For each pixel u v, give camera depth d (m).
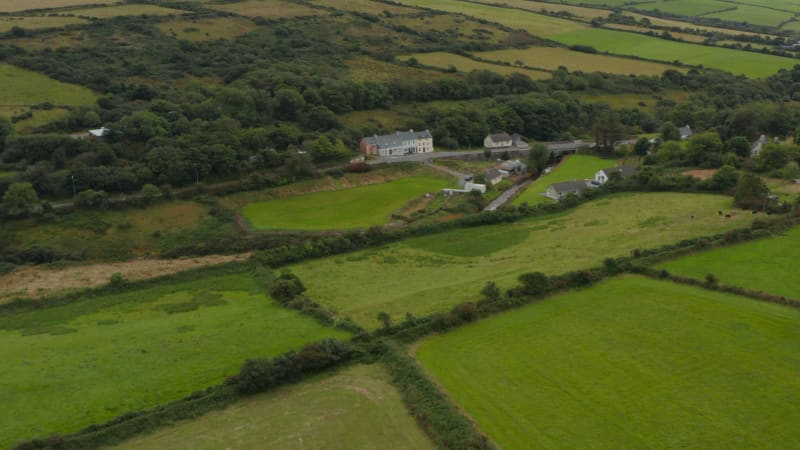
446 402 60.88
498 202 141.88
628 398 61.59
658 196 131.12
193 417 60.00
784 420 57.59
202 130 147.62
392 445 55.62
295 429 58.03
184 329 78.31
